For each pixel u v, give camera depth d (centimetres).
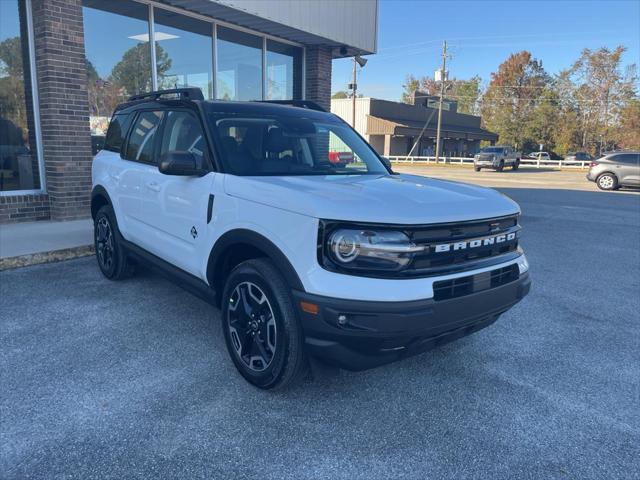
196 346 388
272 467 253
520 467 258
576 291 576
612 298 551
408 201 296
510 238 330
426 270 281
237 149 371
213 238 348
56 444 265
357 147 449
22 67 788
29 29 765
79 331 411
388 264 273
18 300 480
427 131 5206
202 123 381
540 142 7788
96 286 526
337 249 273
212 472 247
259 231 308
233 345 338
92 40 848
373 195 302
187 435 276
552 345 416
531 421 301
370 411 306
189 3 905
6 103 781
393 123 4781
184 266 392
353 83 4509
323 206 279
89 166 822
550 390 339
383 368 364
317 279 276
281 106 443
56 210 805
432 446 273
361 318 267
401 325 266
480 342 418
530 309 507
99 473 244
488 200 331
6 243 646
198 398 313
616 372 369
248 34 1098
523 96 8194
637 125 7244
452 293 286
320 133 430
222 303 347
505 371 365
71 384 326
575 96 7669
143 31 913
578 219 1143
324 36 1138
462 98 9181
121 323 430
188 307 470
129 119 511
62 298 488
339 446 271
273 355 304
